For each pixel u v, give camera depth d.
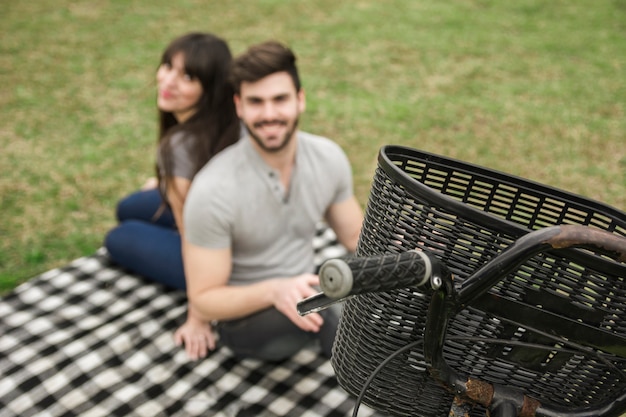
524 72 6.24
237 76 2.22
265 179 2.35
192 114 2.66
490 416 1.23
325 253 3.38
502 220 1.08
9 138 4.56
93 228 3.64
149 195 3.23
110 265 3.27
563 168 4.50
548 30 7.43
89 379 2.55
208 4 7.91
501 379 1.27
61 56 6.08
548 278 1.12
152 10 7.56
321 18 7.61
